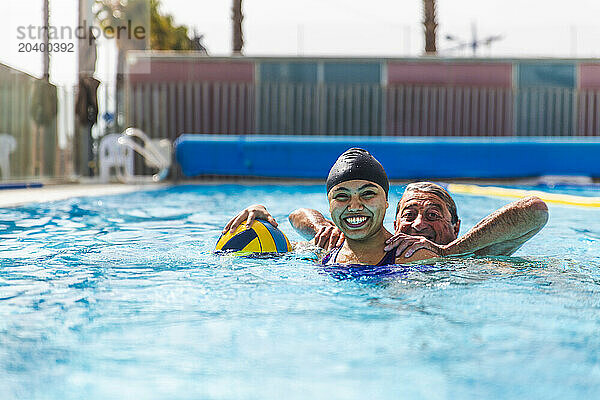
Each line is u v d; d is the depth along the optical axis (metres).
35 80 11.27
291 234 4.30
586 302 2.22
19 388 1.45
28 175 10.96
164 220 5.45
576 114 13.45
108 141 11.25
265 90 13.40
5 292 2.41
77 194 8.45
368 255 2.88
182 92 13.36
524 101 13.45
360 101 13.40
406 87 13.41
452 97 13.42
